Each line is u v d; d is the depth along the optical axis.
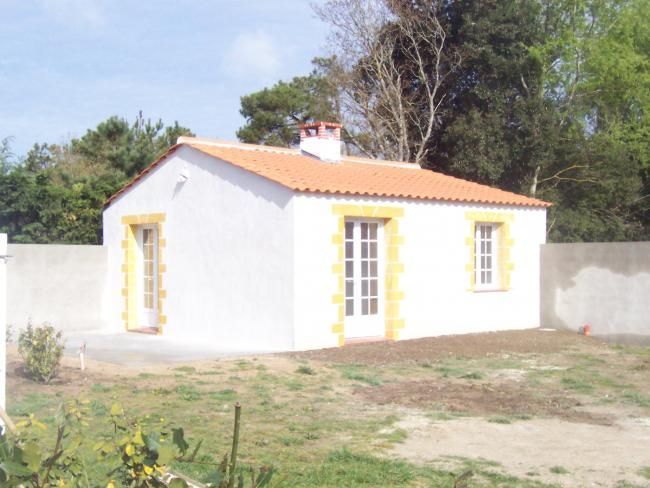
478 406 9.83
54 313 16.97
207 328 15.58
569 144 29.47
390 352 14.13
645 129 31.00
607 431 8.56
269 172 14.66
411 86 31.08
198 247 15.78
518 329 18.44
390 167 19.75
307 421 8.76
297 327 13.91
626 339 16.92
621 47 30.75
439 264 16.67
